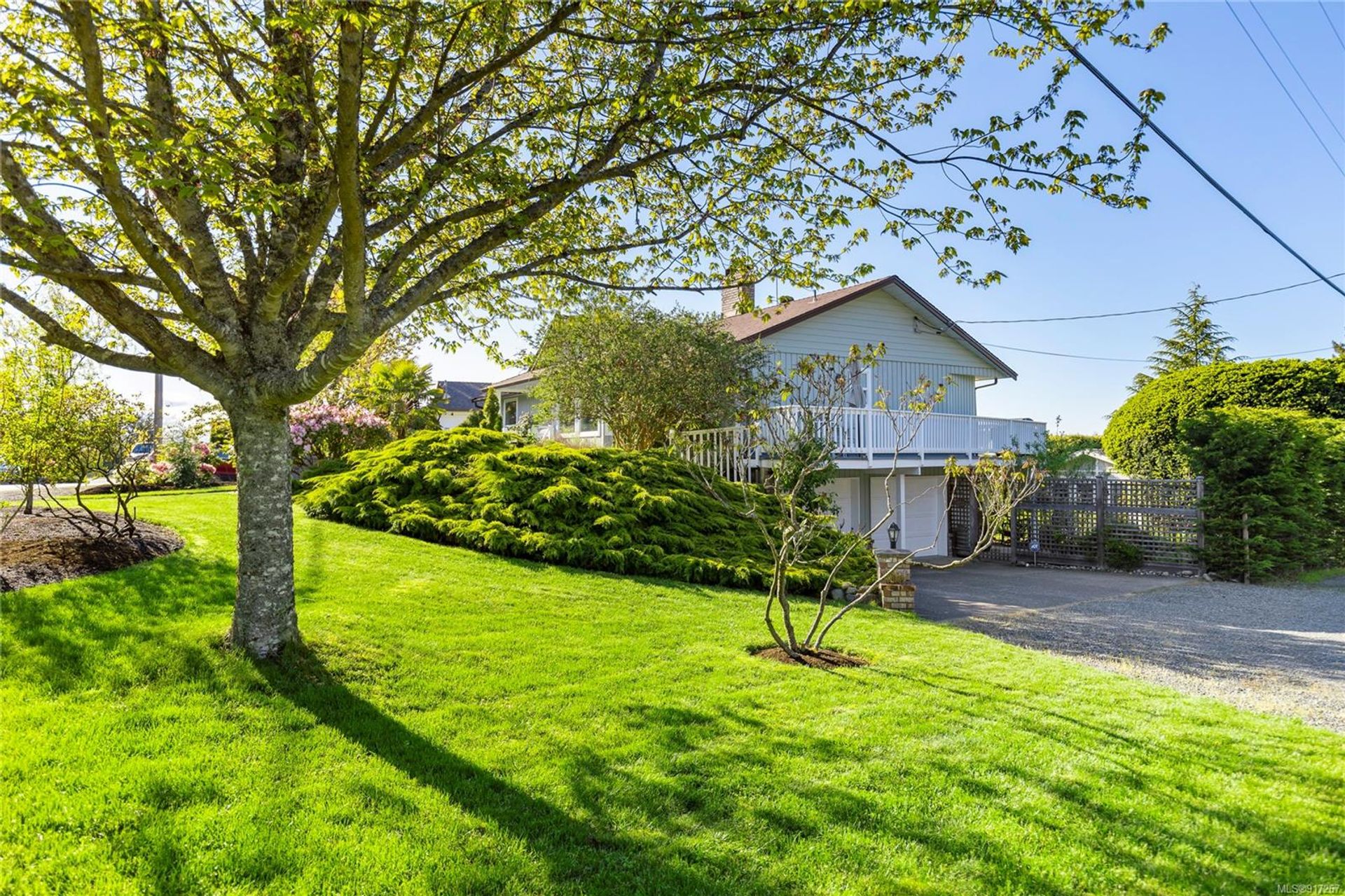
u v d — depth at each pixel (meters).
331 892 2.62
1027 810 3.50
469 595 7.05
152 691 4.15
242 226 4.98
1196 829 3.38
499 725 4.19
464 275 7.00
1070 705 5.18
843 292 17.55
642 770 3.72
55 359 7.07
